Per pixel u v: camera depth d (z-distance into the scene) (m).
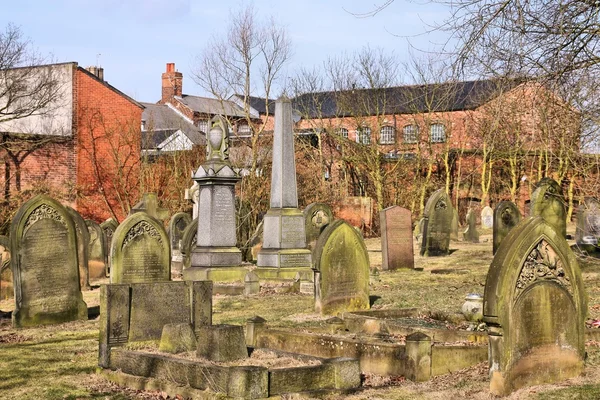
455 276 22.95
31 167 42.03
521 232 9.37
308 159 54.66
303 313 16.25
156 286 11.69
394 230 24.83
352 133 59.16
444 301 17.27
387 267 24.72
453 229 36.94
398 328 12.72
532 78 12.76
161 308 11.72
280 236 23.23
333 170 55.25
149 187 45.91
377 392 9.65
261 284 21.78
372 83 52.88
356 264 16.23
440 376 10.39
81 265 22.00
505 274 9.19
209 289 12.22
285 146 23.81
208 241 22.53
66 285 16.42
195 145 47.59
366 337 12.23
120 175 45.59
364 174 54.44
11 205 39.34
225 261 22.45
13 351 13.14
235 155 46.59
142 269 16.67
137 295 11.48
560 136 16.80
